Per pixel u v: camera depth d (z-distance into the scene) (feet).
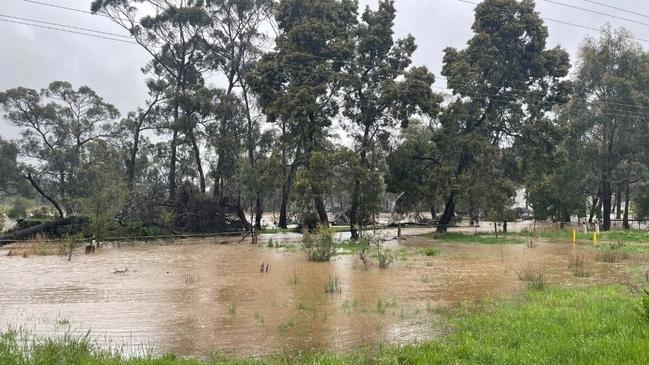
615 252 85.92
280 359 29.94
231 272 68.44
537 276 60.18
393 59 134.51
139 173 169.78
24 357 27.96
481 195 127.75
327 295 50.44
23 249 100.07
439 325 37.45
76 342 30.91
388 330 36.63
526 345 26.89
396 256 83.82
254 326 38.58
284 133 143.74
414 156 139.74
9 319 41.47
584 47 161.48
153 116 163.12
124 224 129.08
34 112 181.88
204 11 159.43
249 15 166.30
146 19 161.68
